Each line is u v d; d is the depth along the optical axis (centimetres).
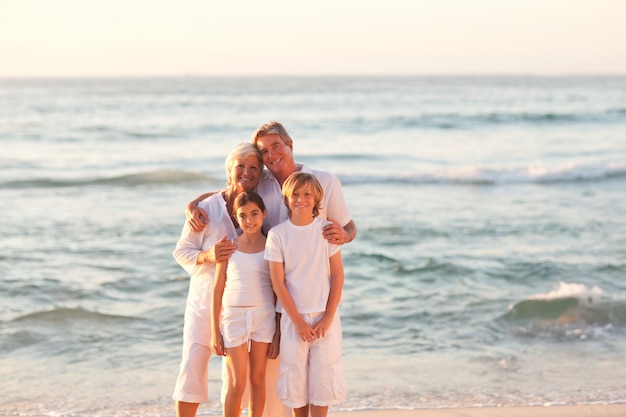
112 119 3672
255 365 371
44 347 616
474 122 3462
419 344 627
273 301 373
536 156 2339
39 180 1695
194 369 377
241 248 371
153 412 466
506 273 879
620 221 1219
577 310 694
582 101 5681
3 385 522
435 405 473
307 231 360
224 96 6844
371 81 16125
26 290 805
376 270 890
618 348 607
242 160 371
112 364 576
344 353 602
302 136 2919
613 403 464
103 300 771
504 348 613
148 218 1259
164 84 13312
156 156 2273
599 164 1920
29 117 3775
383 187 1672
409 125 3347
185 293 799
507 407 457
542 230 1147
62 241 1064
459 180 1761
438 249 1016
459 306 743
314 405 364
